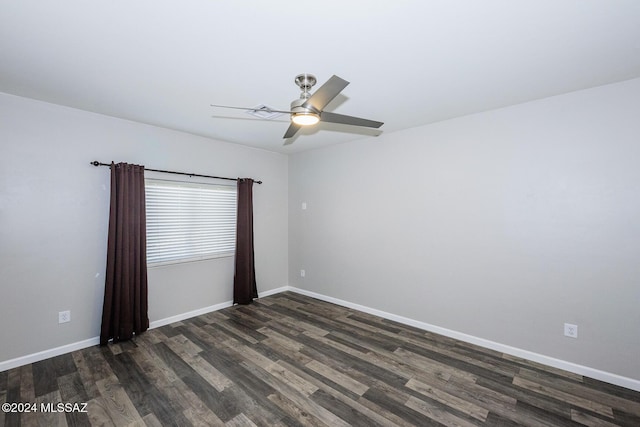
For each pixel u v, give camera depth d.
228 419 1.99
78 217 2.97
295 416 2.01
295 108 1.93
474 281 3.10
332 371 2.58
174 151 3.69
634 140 2.29
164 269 3.63
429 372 2.56
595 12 1.51
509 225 2.87
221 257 4.21
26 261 2.69
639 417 2.00
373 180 3.95
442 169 3.31
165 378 2.46
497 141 2.93
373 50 1.88
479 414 2.04
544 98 2.67
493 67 2.10
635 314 2.30
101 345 3.03
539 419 1.99
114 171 3.09
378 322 3.70
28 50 1.88
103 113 3.08
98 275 3.10
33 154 2.72
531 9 1.49
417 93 2.56
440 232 3.34
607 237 2.40
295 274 5.05
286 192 5.14
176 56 1.96
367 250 4.03
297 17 1.55
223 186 4.21
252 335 3.32
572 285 2.56
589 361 2.48
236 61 2.02
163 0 1.42
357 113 3.05
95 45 1.83
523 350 2.80
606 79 2.29
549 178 2.66
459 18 1.56
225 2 1.44
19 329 2.65
